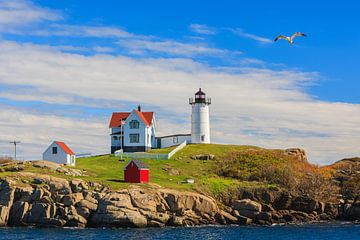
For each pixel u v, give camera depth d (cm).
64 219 8231
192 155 12075
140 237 7356
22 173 9038
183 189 9331
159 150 12962
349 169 11981
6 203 8375
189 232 7938
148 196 8575
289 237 7750
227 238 7550
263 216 9100
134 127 13038
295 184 10175
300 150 12788
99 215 8250
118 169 10800
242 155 11869
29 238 7212
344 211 9856
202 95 13700
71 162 11056
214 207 9006
